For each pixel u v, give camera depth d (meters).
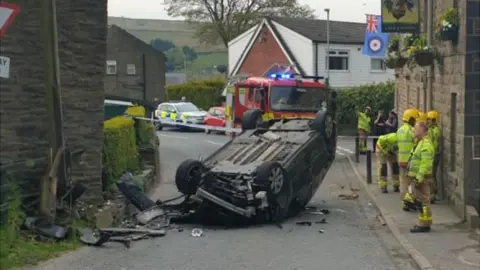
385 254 9.57
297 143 13.70
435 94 15.02
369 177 17.84
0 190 8.75
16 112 10.13
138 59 62.72
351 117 37.91
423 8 16.36
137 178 15.63
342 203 15.30
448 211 12.83
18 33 10.15
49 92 10.30
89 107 11.58
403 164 13.87
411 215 12.83
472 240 10.28
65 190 10.57
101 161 11.92
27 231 9.48
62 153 10.45
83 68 11.48
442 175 14.00
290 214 13.77
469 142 11.88
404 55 17.97
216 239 10.71
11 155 10.05
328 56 41.28
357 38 44.41
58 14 11.21
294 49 44.25
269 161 12.73
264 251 9.69
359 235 11.17
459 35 12.20
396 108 25.83
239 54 50.62
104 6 11.59
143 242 10.29
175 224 12.51
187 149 29.91
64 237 9.64
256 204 12.08
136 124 20.34
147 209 12.63
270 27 45.59
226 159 13.30
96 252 9.23
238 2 59.75
